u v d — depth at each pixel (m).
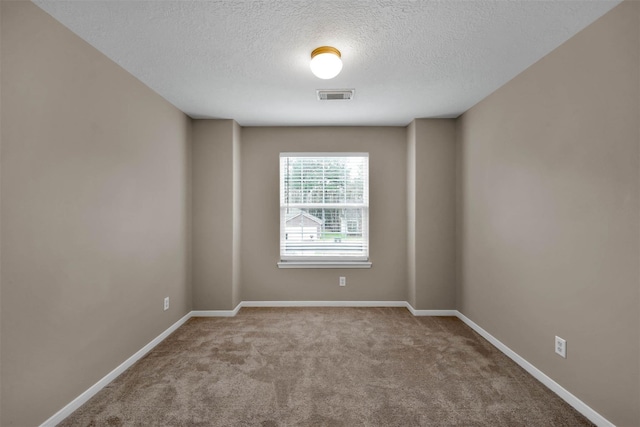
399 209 3.81
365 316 3.44
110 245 2.12
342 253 3.84
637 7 1.46
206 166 3.48
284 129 3.80
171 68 2.27
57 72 1.68
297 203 3.85
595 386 1.69
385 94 2.79
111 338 2.12
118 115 2.20
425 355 2.50
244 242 3.81
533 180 2.19
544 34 1.83
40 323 1.59
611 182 1.59
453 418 1.73
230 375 2.18
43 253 1.60
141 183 2.49
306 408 1.81
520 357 2.32
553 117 2.00
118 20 1.69
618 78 1.55
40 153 1.59
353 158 3.86
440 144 3.49
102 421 1.70
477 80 2.49
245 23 1.73
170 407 1.82
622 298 1.54
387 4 1.58
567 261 1.88
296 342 2.75
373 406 1.83
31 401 1.54
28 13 1.52
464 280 3.27
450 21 1.72
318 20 1.71
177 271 3.12
